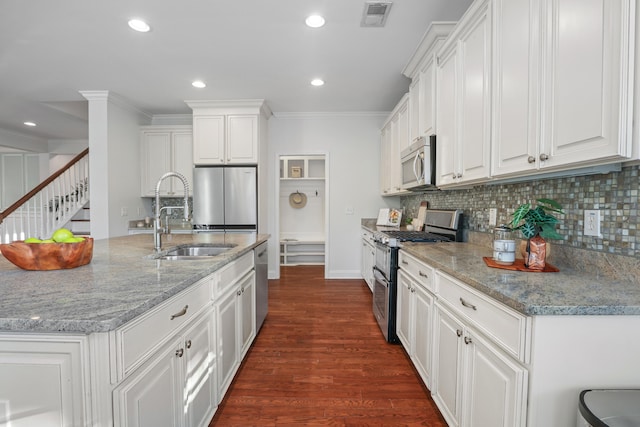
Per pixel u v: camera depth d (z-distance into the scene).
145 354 0.99
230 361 1.92
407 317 2.25
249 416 1.73
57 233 1.48
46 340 0.84
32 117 4.81
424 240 2.52
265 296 3.04
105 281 1.20
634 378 0.96
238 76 3.31
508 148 1.47
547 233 1.39
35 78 3.33
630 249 1.21
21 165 6.70
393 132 3.84
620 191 1.25
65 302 0.94
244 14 2.22
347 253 4.79
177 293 1.19
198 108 4.14
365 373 2.16
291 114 4.66
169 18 2.26
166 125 4.48
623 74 0.92
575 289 1.10
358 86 3.60
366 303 3.63
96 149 3.76
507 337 1.06
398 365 2.26
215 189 4.12
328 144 4.70
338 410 1.78
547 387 0.96
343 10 2.18
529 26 1.31
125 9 2.15
